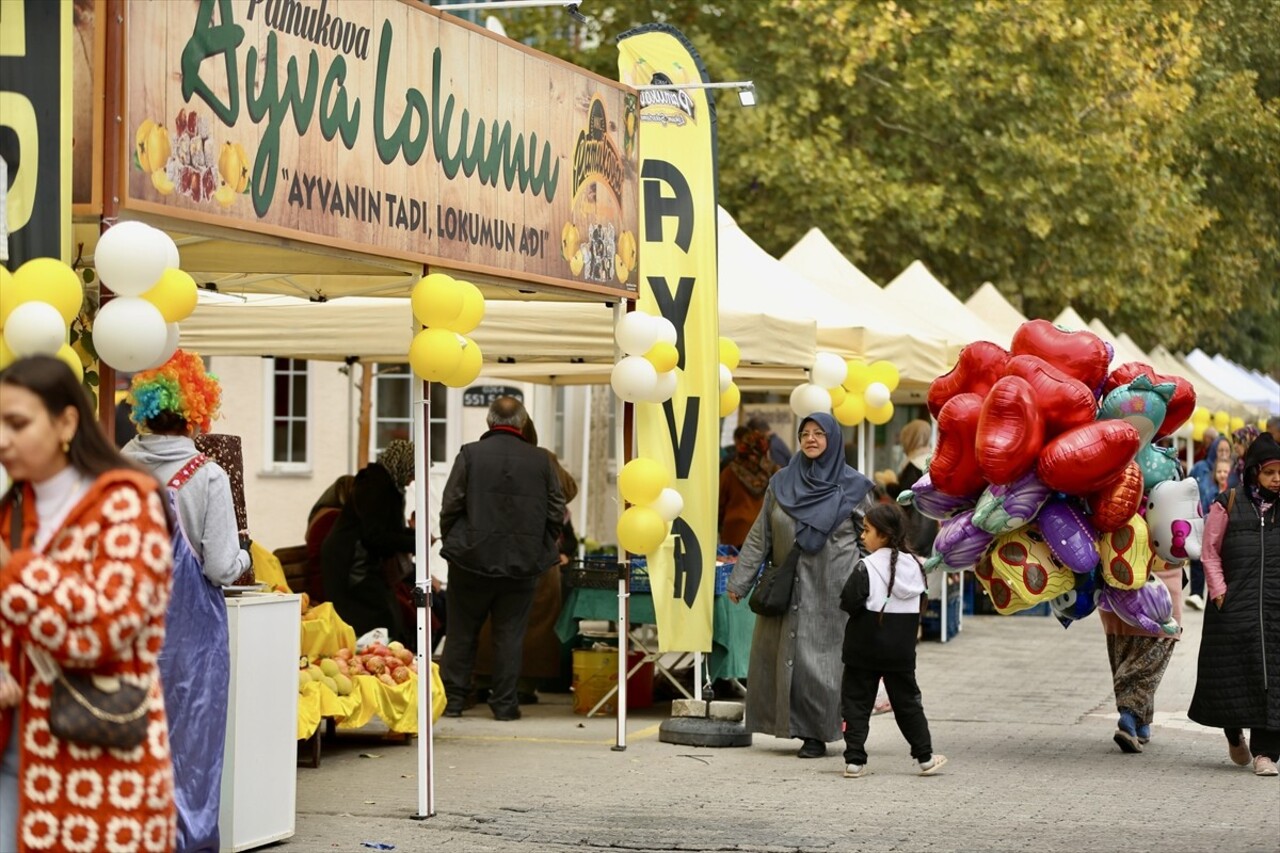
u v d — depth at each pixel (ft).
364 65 32.09
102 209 25.79
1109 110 111.86
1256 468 42.80
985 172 106.11
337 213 31.27
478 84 36.14
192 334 50.96
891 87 103.86
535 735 48.19
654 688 57.00
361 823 35.01
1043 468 42.32
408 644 52.60
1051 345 44.29
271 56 29.40
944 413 44.04
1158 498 44.29
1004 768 43.60
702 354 45.29
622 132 43.19
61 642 18.03
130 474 18.71
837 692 44.39
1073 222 110.42
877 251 108.88
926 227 106.32
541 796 38.52
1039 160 105.40
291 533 100.37
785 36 104.12
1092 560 43.57
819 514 44.42
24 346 23.30
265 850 32.42
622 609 45.60
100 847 18.75
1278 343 188.55
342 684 41.70
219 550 29.58
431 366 34.53
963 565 44.50
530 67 38.42
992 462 42.50
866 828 35.47
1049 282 112.78
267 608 32.60
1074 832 35.37
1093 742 48.47
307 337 50.90
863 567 41.70
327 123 30.96
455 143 35.24
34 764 18.78
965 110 104.73
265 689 32.55
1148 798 39.52
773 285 58.03
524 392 105.09
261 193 29.12
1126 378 44.52
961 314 79.77
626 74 44.32
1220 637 42.86
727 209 106.73
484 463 50.19
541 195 38.91
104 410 26.66
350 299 51.37
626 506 44.39
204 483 29.55
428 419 35.37
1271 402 139.74
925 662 68.74
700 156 45.39
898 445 108.78
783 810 37.37
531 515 50.42
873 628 41.60
